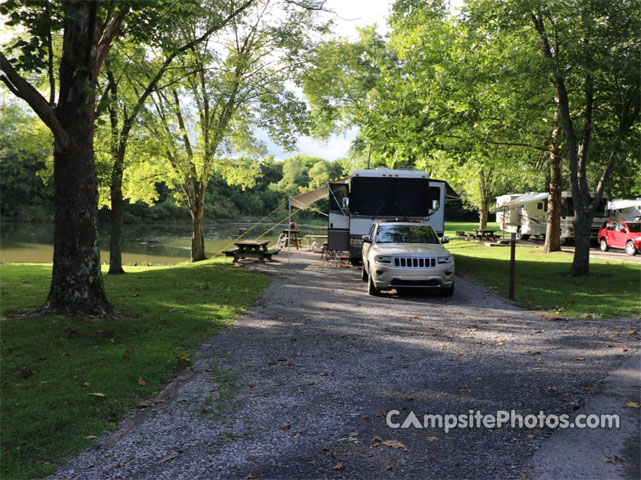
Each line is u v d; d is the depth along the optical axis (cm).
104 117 1639
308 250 2645
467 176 2580
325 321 880
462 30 1666
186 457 382
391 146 1809
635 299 1050
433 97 1648
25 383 535
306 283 1396
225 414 466
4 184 7050
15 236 4856
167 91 1988
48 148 1684
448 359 635
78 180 870
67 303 868
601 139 1527
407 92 1914
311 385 543
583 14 1324
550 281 1373
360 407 479
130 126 1611
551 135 2131
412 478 348
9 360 612
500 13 1430
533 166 2616
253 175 2548
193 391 528
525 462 370
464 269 1712
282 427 435
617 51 1330
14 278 1508
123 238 4819
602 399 491
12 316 852
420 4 1816
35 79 1488
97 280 895
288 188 10812
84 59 832
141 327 805
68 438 412
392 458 378
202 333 782
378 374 579
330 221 1753
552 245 2367
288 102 1969
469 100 1580
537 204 3284
